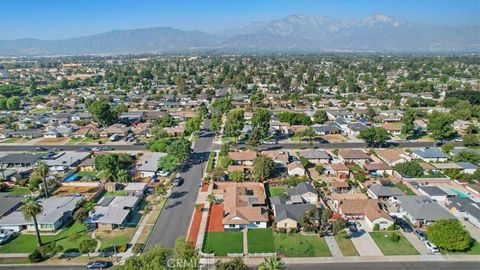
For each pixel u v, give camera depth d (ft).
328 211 245.65
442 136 450.30
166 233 250.37
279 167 374.22
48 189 325.01
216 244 236.84
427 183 332.39
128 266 183.52
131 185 321.93
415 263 215.10
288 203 285.84
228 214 264.93
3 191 326.65
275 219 258.98
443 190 307.17
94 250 223.92
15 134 510.17
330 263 215.92
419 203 273.95
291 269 210.38
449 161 389.80
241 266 180.45
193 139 486.79
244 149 439.22
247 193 307.78
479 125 536.83
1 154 429.79
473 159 375.45
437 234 223.92
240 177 337.93
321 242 238.27
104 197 305.94
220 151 424.05
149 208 287.89
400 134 506.48
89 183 336.08
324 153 398.01
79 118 603.26
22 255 226.17
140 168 359.87
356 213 266.77
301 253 225.97
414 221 259.39
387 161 385.50
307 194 297.53
